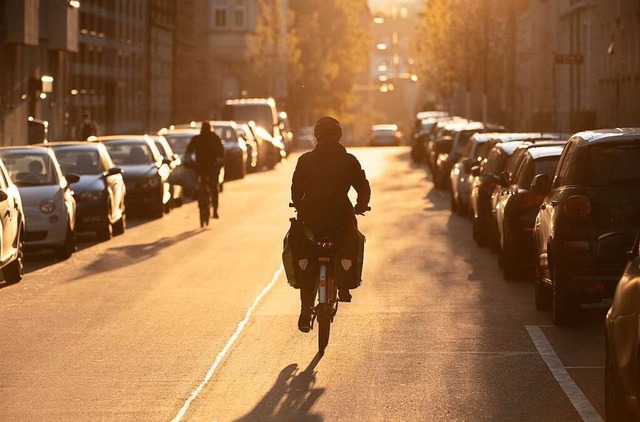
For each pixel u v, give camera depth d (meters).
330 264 28.77
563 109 160.88
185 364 28.11
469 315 35.28
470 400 23.94
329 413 22.94
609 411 20.47
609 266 32.41
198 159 69.56
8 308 38.44
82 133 126.31
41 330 33.66
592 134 34.00
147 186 76.31
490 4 163.75
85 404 24.05
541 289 35.91
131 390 25.31
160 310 37.09
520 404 23.55
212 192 75.00
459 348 29.80
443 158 100.75
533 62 184.88
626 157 33.12
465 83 171.12
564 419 22.27
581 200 32.66
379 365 27.67
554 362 27.75
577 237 32.53
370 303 37.84
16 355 29.75
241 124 138.25
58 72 142.88
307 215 28.70
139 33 195.50
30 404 24.14
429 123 160.00
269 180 121.81
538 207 42.97
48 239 52.91
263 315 35.66
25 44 120.94
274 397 24.44
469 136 99.75
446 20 169.75
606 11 134.00
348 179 28.86
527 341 30.73
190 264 50.38
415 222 69.88
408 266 48.19
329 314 28.59
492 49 165.12
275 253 54.34
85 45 162.00
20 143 126.50
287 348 30.02
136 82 194.12
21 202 48.84
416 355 28.91
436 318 34.72
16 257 45.34
